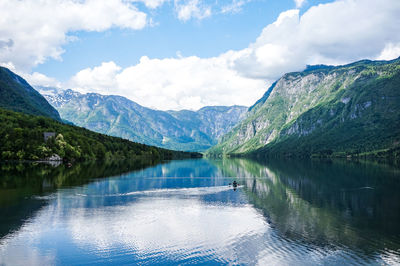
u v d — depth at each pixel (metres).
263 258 48.00
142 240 55.41
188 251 50.47
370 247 53.09
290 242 55.12
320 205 86.50
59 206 80.69
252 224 66.19
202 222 67.69
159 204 86.06
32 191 100.69
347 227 64.25
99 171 171.38
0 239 55.06
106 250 50.56
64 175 144.38
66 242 53.94
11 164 198.25
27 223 64.75
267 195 102.12
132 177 148.12
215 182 136.62
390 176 163.75
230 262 46.41
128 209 79.19
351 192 108.50
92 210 77.31
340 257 48.78
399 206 85.00
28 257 47.47
